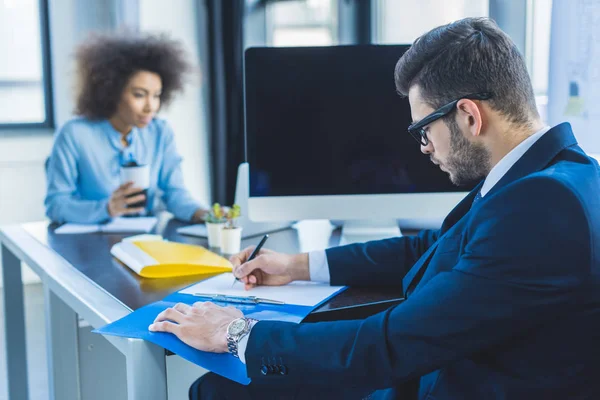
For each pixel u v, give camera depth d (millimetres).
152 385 1068
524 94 962
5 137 3760
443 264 1012
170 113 3855
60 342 1651
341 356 938
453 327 878
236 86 3850
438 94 981
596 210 869
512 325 866
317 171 1606
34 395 2428
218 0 3799
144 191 2043
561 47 1989
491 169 990
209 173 4016
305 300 1219
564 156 948
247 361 979
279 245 1674
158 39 2479
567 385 887
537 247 846
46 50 3914
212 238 1702
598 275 854
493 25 989
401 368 910
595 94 1900
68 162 2238
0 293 3602
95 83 2311
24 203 3871
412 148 1598
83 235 1856
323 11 3695
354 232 1716
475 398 942
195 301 1219
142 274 1398
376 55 1574
